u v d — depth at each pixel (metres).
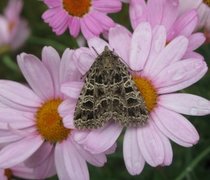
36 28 0.27
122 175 0.23
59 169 0.16
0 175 0.18
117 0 0.18
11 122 0.16
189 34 0.16
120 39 0.16
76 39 0.21
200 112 0.15
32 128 0.16
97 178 0.22
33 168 0.17
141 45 0.15
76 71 0.15
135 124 0.14
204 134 0.22
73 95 0.15
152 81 0.15
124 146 0.15
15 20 0.23
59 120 0.16
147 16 0.17
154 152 0.14
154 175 0.22
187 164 0.20
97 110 0.14
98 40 0.16
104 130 0.14
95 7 0.18
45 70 0.16
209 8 0.18
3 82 0.17
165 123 0.15
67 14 0.18
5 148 0.16
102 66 0.14
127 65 0.15
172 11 0.17
